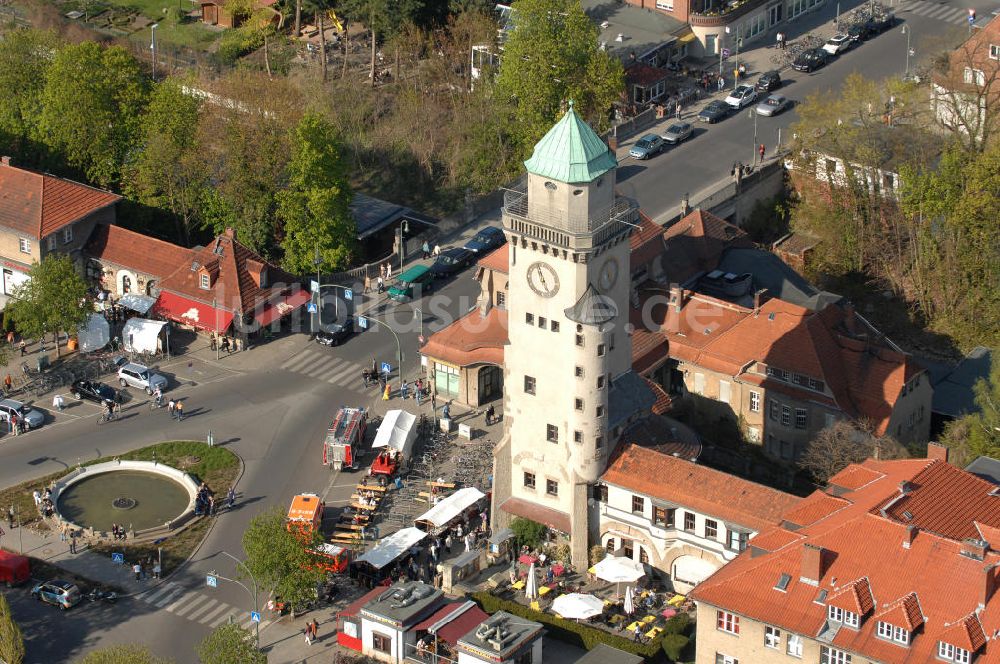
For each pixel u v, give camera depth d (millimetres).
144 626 153125
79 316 191500
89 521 168750
